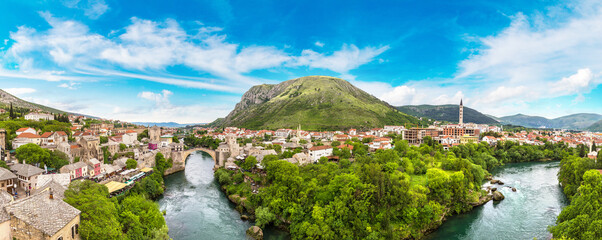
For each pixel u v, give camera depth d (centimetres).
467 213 10912
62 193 7194
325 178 10881
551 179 15938
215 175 16225
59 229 4778
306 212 9638
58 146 13488
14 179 9119
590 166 12325
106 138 19475
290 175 11088
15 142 13950
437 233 9375
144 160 16012
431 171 11681
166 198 12712
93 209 6156
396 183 9956
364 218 8938
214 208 11544
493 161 18850
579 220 6900
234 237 9088
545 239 8800
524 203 11844
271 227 9900
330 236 8500
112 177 12281
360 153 18400
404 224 9262
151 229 7775
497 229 9562
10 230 4578
